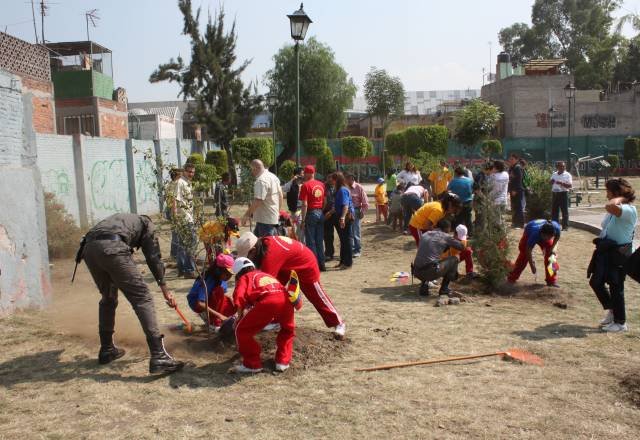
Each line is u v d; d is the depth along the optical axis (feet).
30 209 22.43
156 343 15.81
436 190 51.62
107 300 16.83
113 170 59.16
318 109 143.84
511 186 44.60
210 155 96.27
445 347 18.06
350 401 14.02
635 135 150.41
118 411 13.57
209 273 19.63
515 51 219.61
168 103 194.49
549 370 15.94
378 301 24.54
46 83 62.23
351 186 37.63
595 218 49.80
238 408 13.71
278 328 19.08
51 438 12.29
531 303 23.88
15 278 21.62
